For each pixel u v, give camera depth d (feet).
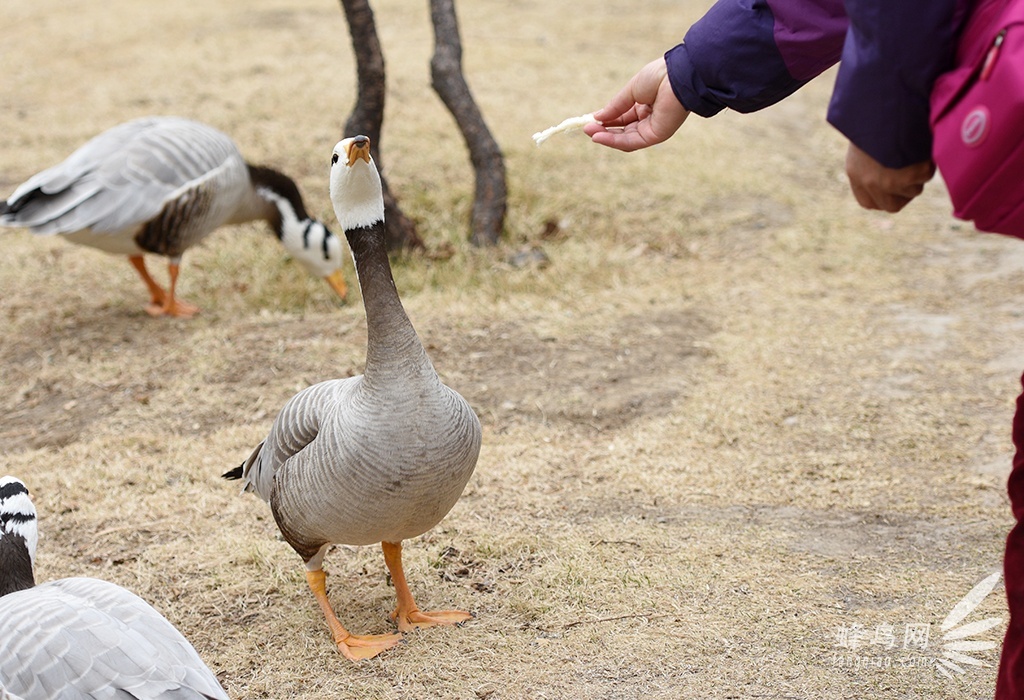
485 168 23.20
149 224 19.71
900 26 5.84
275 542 13.65
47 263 23.35
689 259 23.34
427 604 12.18
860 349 18.88
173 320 20.98
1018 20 5.48
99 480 15.29
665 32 40.63
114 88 32.40
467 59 34.73
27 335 20.45
